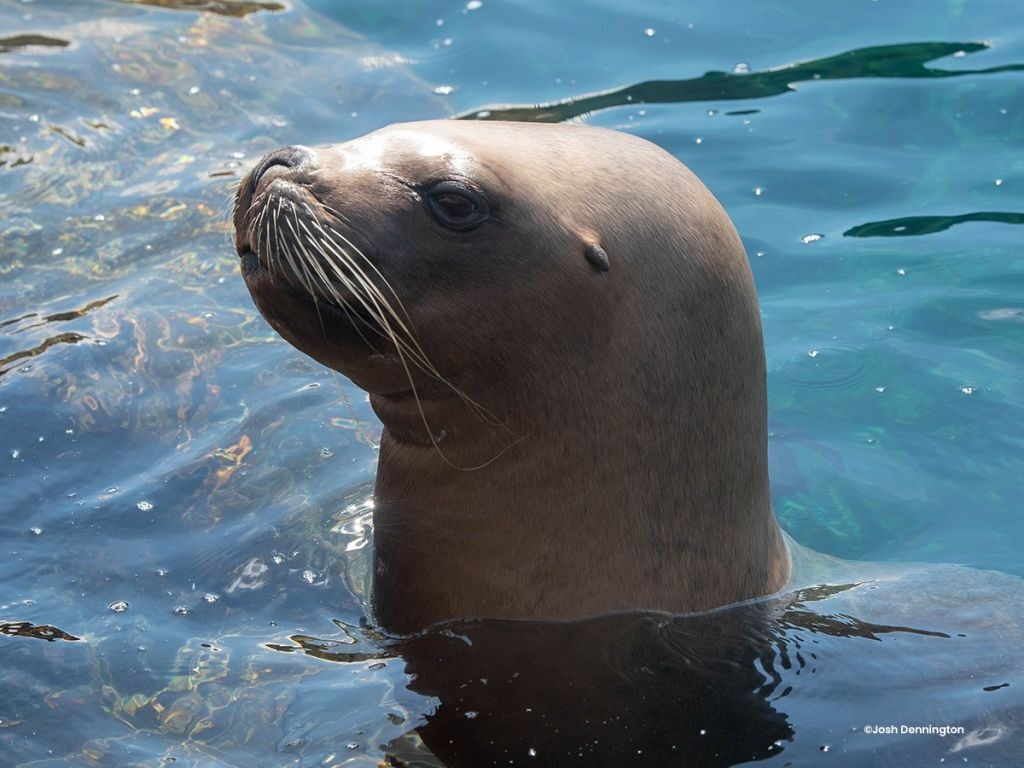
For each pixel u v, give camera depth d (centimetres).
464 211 659
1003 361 970
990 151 1153
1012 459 898
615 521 708
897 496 872
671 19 1359
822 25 1333
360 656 696
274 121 1230
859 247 1068
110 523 793
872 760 623
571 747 633
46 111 1234
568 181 691
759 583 746
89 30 1365
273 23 1385
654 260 696
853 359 976
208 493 821
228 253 1064
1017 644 706
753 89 1241
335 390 923
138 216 1105
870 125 1189
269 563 762
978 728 640
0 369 921
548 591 710
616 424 699
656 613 716
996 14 1330
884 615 735
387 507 748
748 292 732
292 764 616
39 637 699
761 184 1129
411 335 670
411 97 1255
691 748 631
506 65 1295
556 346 683
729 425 725
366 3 1414
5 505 804
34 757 618
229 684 669
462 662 689
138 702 656
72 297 1009
